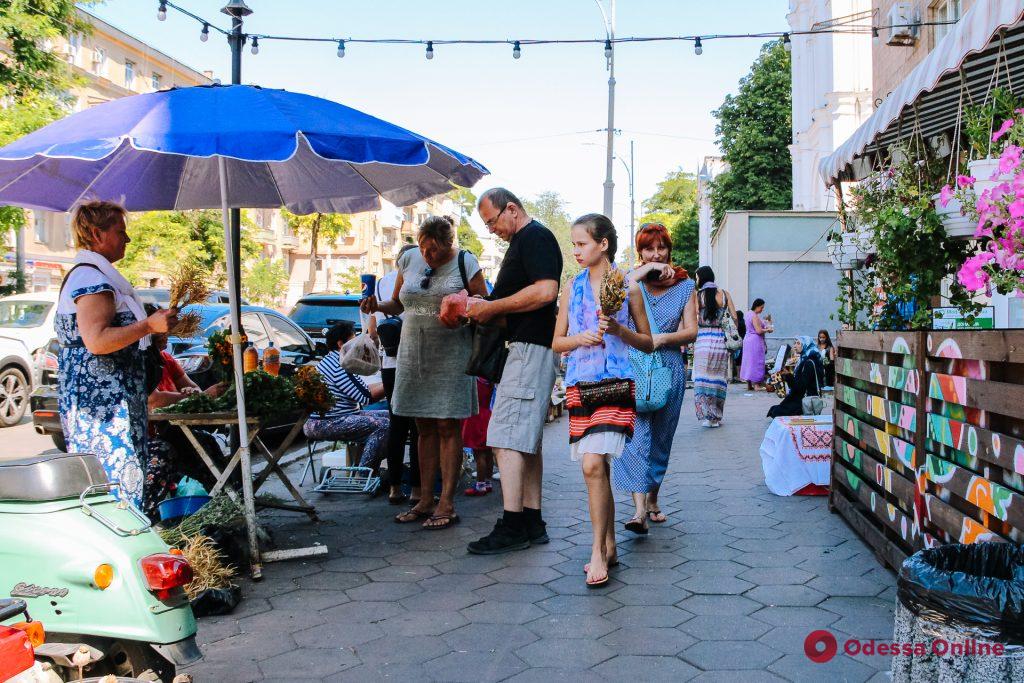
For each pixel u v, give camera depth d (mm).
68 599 2697
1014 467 2979
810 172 27859
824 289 23062
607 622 3812
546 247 4930
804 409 9742
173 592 2775
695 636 3621
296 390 5453
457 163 5254
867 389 5094
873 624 3701
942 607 2352
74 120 4238
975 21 3934
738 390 16797
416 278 5684
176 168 6109
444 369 5562
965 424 3436
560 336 4535
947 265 4480
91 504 2826
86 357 3793
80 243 3889
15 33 17812
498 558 4867
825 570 4484
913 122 6168
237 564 4543
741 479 7102
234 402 4996
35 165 4691
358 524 5781
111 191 5902
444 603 4125
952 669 2326
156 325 3711
